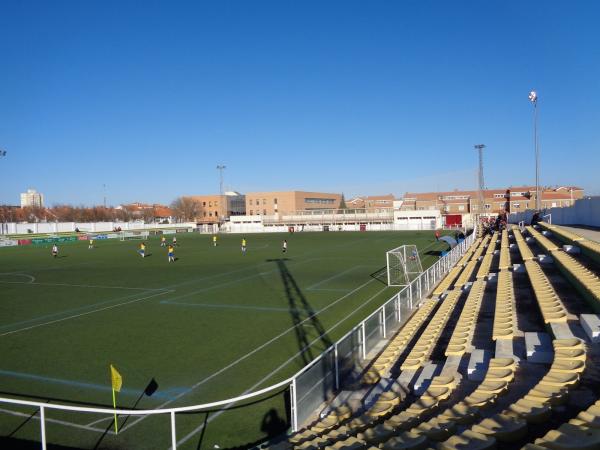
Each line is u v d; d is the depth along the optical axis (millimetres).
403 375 9766
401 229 91750
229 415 9383
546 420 5828
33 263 42062
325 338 15258
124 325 17703
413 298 18312
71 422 9188
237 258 43469
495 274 20094
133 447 8148
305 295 23391
